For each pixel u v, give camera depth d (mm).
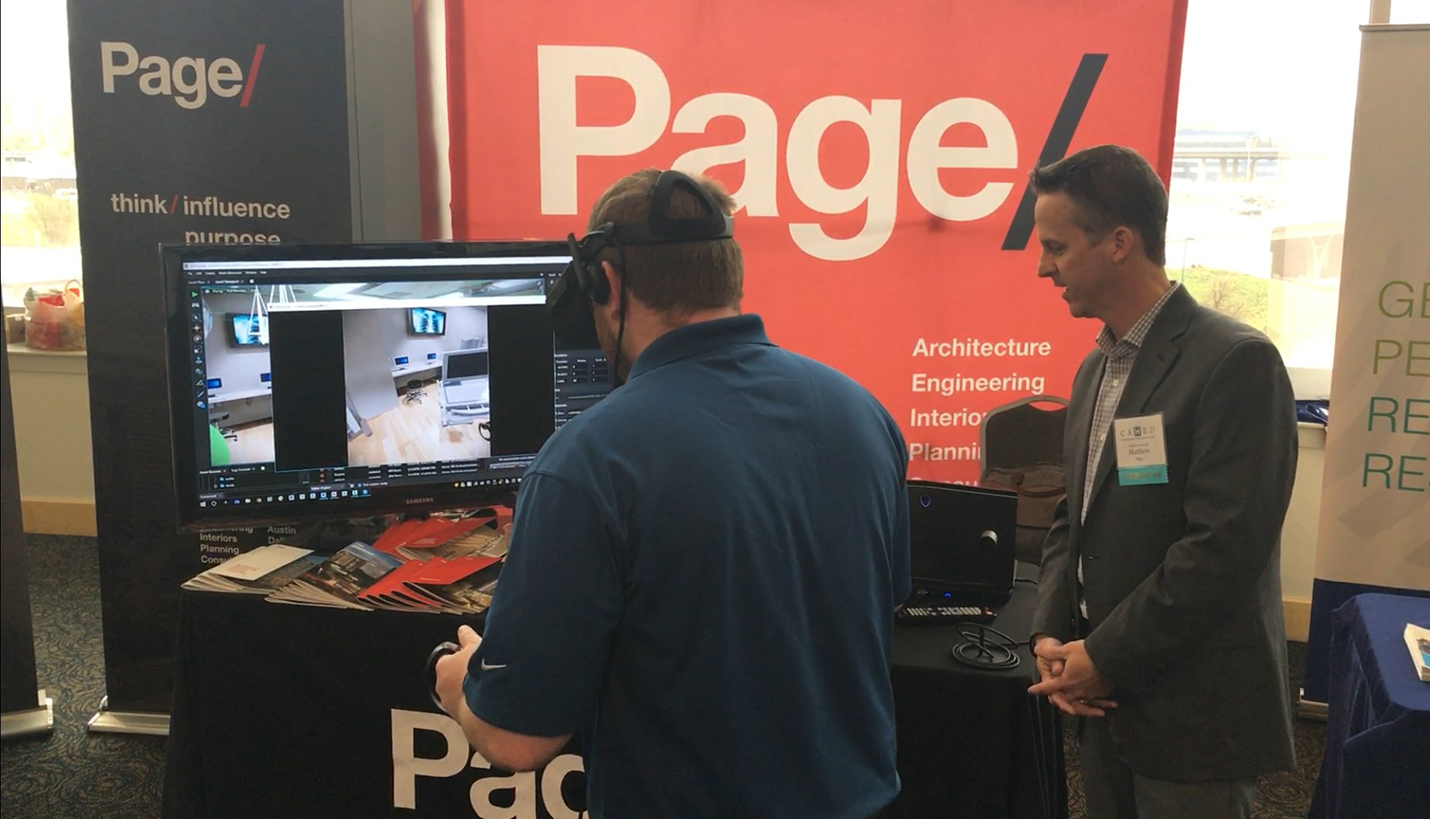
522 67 2709
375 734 1731
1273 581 1526
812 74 2758
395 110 2773
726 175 2789
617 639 963
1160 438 1480
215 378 1738
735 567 938
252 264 1726
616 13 2707
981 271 2867
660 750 969
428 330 1824
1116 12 2752
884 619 1106
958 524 1797
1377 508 2830
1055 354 2912
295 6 2436
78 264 4230
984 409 2939
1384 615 2035
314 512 1830
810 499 999
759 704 967
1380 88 2680
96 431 2580
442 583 1696
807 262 2844
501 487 1909
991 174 2818
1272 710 1483
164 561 2652
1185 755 1487
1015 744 1577
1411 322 2742
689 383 992
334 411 1802
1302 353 3473
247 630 1726
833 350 2893
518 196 2764
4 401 2703
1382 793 1666
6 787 2520
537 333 1870
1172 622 1423
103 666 3191
